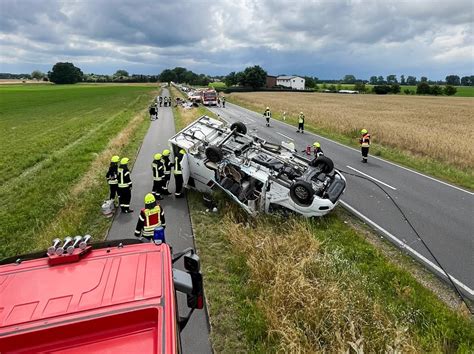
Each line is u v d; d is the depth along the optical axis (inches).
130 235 311.7
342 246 292.8
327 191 351.9
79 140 802.8
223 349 185.5
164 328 101.0
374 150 709.3
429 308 217.8
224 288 235.5
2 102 2212.1
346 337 180.7
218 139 433.7
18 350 96.8
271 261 242.4
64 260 124.8
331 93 4143.7
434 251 296.5
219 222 336.2
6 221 343.0
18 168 553.3
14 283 114.6
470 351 183.2
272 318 196.1
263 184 341.7
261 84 4279.0
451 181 497.4
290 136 880.9
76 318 101.1
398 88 4394.7
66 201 381.7
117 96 2795.3
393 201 410.9
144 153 639.1
